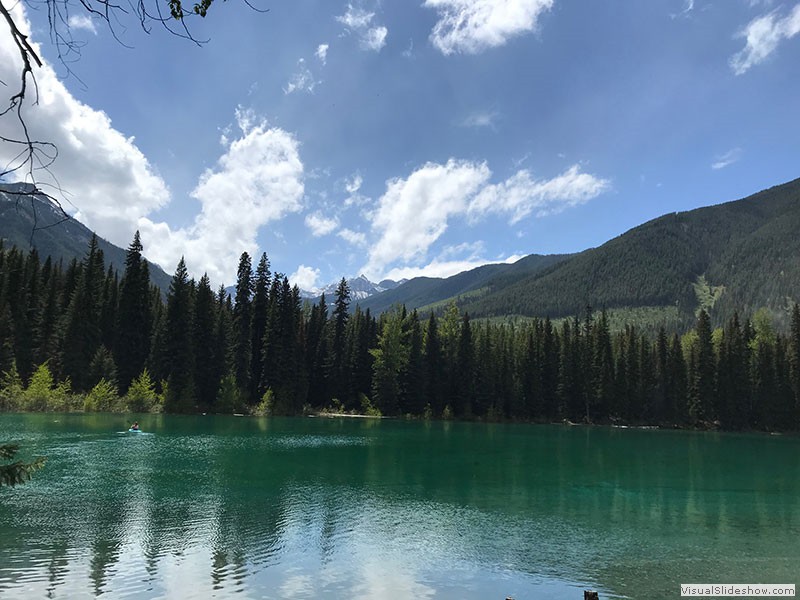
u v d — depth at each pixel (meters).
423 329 106.88
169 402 74.88
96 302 80.06
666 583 15.91
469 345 102.31
